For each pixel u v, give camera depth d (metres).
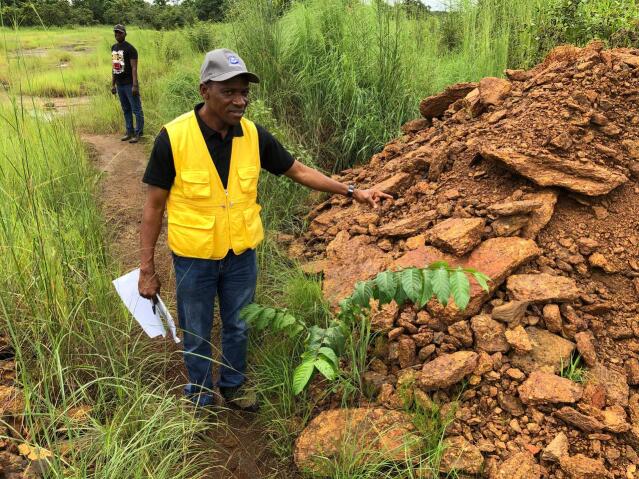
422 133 4.95
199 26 11.70
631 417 2.31
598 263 2.87
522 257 2.81
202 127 2.19
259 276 3.71
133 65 7.33
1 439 2.22
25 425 2.33
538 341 2.57
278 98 6.05
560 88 3.72
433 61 6.95
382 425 2.41
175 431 2.39
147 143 7.29
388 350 2.75
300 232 4.55
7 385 2.55
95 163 6.49
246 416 2.78
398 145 4.88
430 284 2.03
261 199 4.62
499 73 6.49
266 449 2.55
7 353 2.76
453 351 2.63
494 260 2.83
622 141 3.36
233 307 2.59
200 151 2.19
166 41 12.49
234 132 2.27
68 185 3.91
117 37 7.23
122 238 4.62
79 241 3.22
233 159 2.28
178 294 2.47
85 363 2.73
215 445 2.55
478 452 2.23
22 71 3.22
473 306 2.69
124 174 6.25
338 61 6.09
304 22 6.42
